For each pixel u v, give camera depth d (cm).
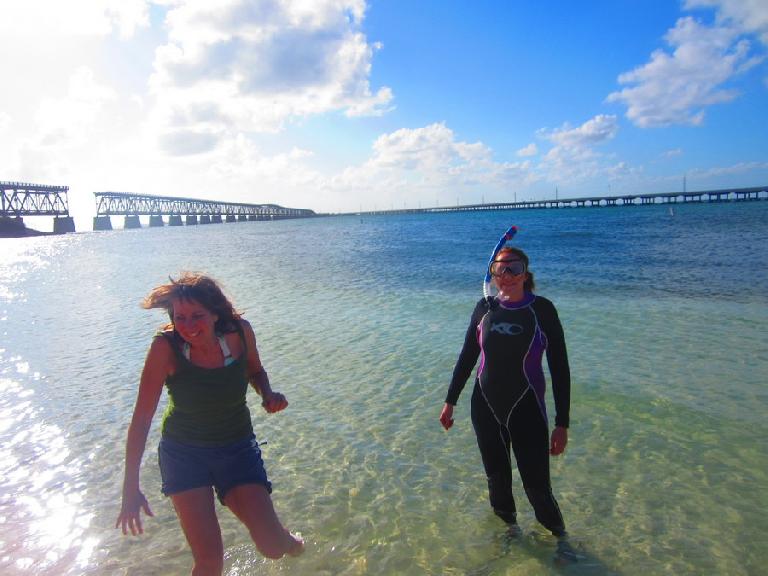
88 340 1014
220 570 273
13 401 663
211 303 277
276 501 408
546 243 3247
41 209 11381
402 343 873
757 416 526
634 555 329
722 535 345
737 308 1055
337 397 633
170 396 283
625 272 1689
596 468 440
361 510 392
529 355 338
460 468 451
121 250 4484
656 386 620
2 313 1406
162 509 405
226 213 19025
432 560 332
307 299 1388
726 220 5353
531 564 325
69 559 345
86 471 469
